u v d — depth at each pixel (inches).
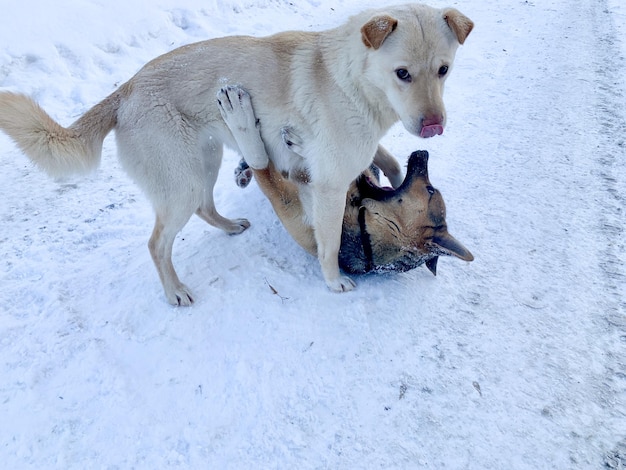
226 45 40.3
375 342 37.3
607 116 70.9
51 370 35.3
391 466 29.8
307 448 30.7
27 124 36.2
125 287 42.7
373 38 33.8
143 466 29.8
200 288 42.3
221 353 36.6
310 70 38.5
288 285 42.6
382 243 40.7
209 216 46.8
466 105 74.4
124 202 54.2
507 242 47.3
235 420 32.2
